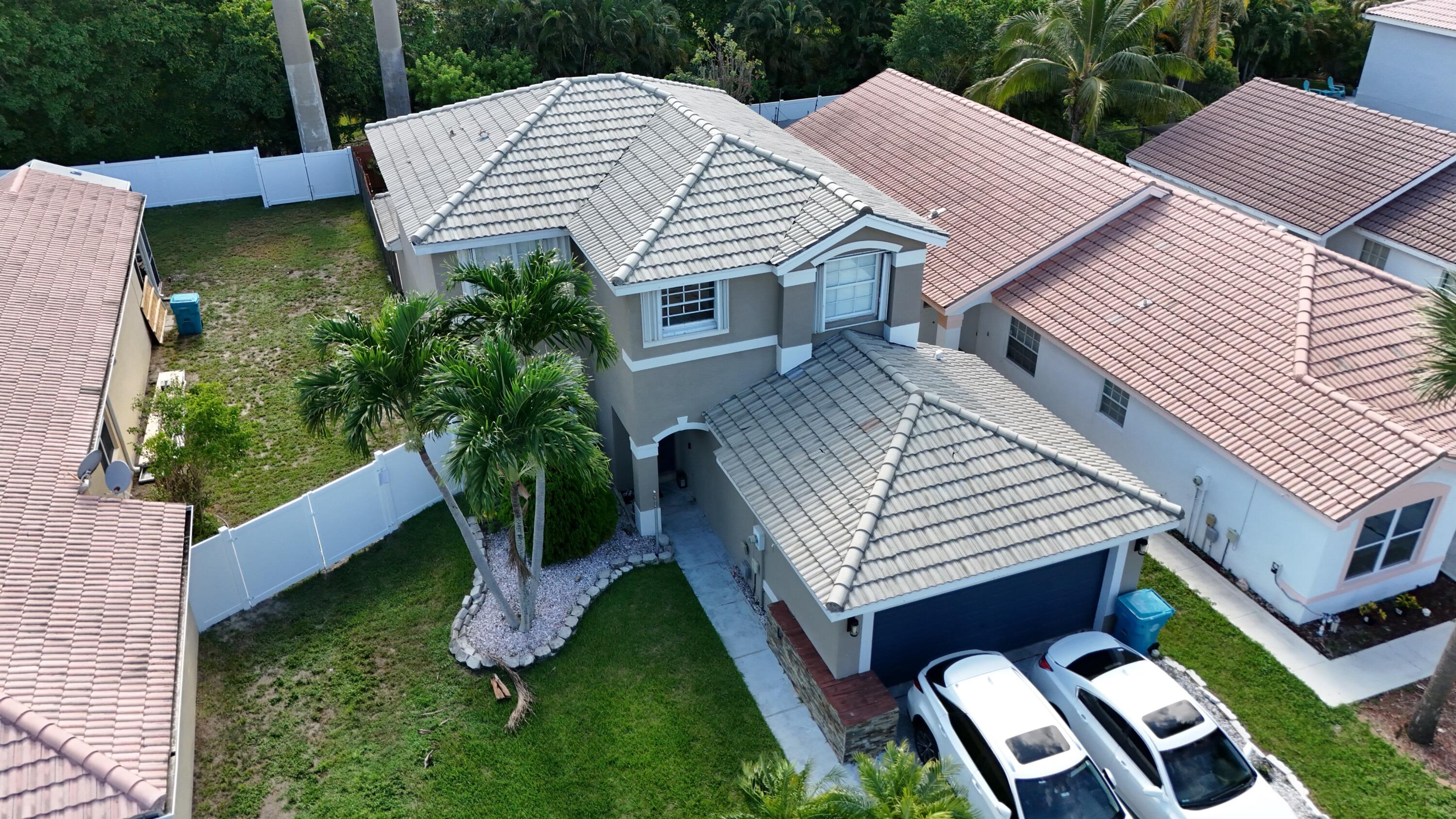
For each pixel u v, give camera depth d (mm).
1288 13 52812
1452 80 36531
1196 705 15234
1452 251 26047
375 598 19094
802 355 20062
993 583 17062
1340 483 17234
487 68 40594
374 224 33188
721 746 16312
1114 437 22172
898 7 51719
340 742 16172
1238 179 30797
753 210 19594
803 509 16922
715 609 19188
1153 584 19781
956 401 18453
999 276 24219
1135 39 38469
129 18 36094
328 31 41156
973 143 29203
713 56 46094
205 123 40750
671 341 19016
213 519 20406
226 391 25375
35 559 14383
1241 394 19484
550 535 19516
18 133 35469
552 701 17031
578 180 21625
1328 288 20969
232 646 17875
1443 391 15664
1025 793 13984
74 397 18062
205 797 15219
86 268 22922
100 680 12984
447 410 14234
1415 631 18672
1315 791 15539
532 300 15609
